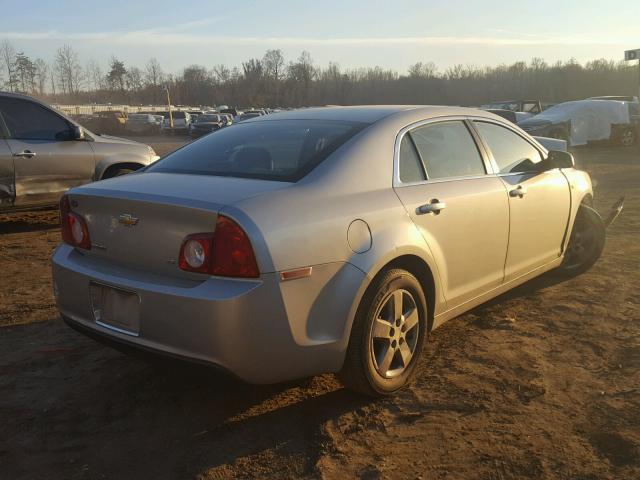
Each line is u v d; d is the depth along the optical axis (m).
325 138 3.52
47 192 7.96
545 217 4.64
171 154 4.00
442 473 2.75
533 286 5.29
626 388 3.46
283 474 2.79
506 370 3.72
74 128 8.12
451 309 3.86
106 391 3.59
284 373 2.95
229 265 2.77
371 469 2.79
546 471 2.74
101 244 3.28
